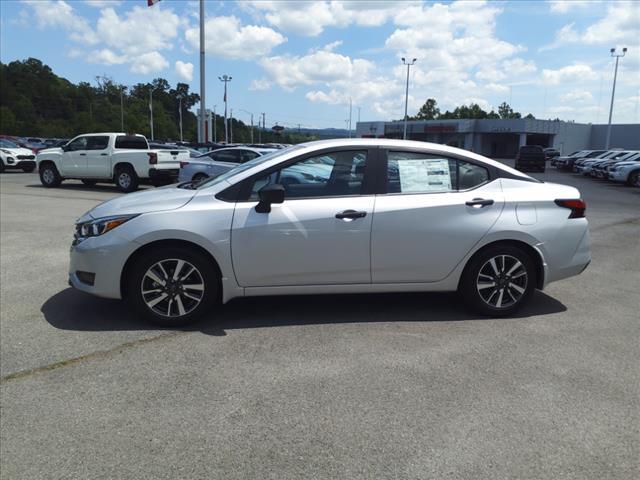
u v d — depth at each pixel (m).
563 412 3.10
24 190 15.92
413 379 3.51
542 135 76.62
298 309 4.91
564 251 4.75
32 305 4.96
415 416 3.04
